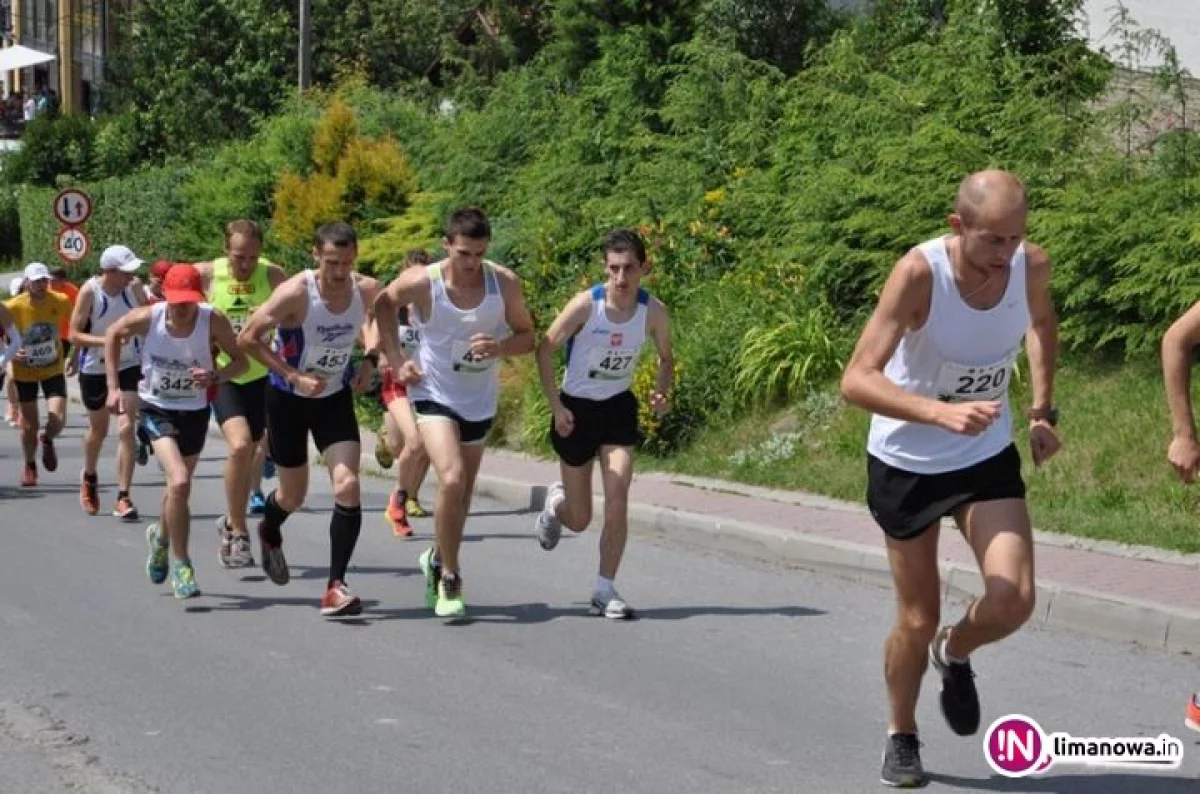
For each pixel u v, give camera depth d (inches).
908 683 335.3
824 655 466.0
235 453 560.4
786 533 613.6
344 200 1282.0
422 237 1189.1
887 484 319.0
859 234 848.3
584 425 515.8
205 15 2252.7
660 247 937.5
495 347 486.3
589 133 1152.2
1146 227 698.8
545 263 1018.1
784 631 496.1
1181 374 319.6
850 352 814.5
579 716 402.0
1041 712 406.9
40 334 815.7
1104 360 728.3
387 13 2640.3
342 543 507.8
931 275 305.6
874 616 518.9
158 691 425.4
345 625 501.4
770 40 1318.9
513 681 435.2
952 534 601.0
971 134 832.3
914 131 854.5
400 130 1461.6
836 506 669.9
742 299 867.4
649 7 1317.7
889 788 343.9
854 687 430.6
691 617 515.2
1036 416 332.2
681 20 1305.4
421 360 497.4
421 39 2635.3
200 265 634.8
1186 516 592.1
